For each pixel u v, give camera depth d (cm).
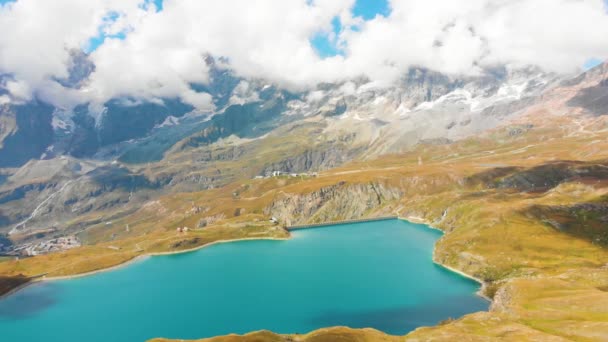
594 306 15225
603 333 13088
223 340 15062
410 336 15638
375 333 15925
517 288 18475
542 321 15050
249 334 15588
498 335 14262
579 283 18150
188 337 19375
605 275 18562
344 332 15875
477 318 16425
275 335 15600
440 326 16388
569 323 14375
